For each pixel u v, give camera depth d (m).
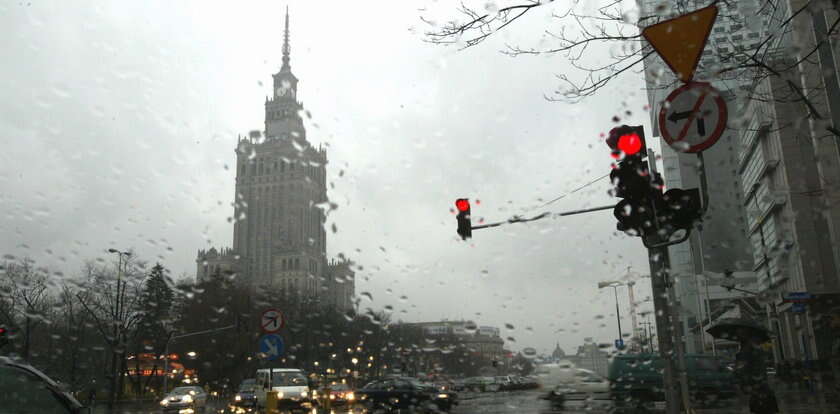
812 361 21.53
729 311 42.19
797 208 28.83
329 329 40.88
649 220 5.11
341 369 45.75
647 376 14.14
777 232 32.09
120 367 36.78
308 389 19.41
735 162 37.69
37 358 31.98
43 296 29.53
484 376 39.19
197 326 42.72
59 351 32.78
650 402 14.08
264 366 25.05
